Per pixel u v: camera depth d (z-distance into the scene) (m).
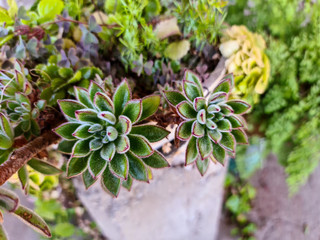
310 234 0.46
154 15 0.28
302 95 0.36
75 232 0.39
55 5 0.25
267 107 0.37
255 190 0.47
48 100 0.23
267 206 0.46
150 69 0.26
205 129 0.19
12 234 0.41
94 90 0.17
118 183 0.17
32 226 0.17
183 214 0.38
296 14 0.34
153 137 0.18
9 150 0.19
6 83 0.20
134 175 0.18
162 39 0.27
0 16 0.25
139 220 0.35
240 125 0.19
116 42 0.28
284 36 0.35
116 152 0.17
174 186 0.34
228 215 0.46
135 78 0.28
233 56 0.26
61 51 0.24
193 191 0.36
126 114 0.17
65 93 0.24
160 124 0.23
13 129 0.19
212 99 0.18
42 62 0.26
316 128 0.38
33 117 0.20
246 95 0.29
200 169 0.19
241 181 0.46
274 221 0.46
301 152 0.40
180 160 0.32
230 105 0.19
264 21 0.35
